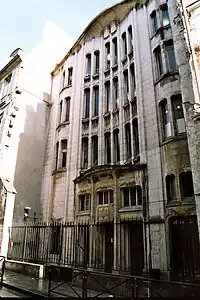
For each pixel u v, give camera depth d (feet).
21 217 61.21
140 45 55.67
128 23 61.93
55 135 71.26
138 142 49.26
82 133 63.05
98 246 46.60
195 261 34.35
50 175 67.00
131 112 52.21
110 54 65.00
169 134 42.98
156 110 46.50
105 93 62.39
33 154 69.56
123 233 43.91
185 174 38.81
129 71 56.29
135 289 25.26
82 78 69.87
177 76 44.29
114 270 40.19
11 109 69.00
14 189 58.23
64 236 54.03
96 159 58.34
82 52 73.97
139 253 42.34
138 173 44.73
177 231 37.37
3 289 32.91
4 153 63.31
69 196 58.49
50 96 80.38
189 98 34.01
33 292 29.50
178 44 39.47
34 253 54.60
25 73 75.20
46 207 63.41
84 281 26.55
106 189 48.08
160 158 42.65
